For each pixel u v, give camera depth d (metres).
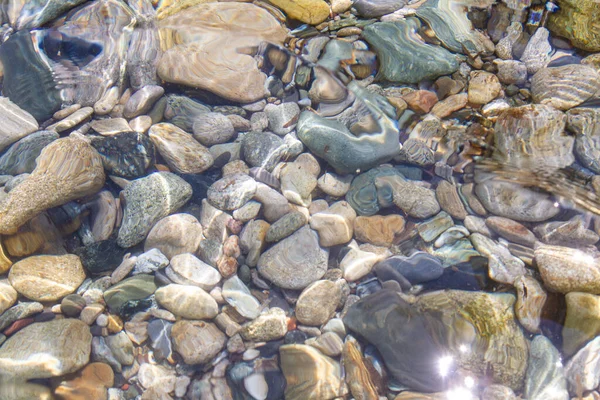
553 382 0.72
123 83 0.90
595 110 0.86
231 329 0.77
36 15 0.94
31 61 0.91
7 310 0.77
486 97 0.89
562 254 0.77
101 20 0.94
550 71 0.90
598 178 0.82
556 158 0.83
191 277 0.79
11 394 0.73
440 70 0.91
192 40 0.93
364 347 0.75
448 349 0.73
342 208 0.83
